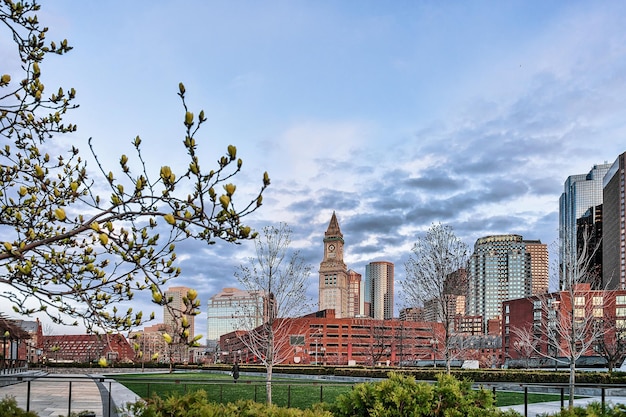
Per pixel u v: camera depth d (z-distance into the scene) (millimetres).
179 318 4062
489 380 33531
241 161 4281
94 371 66938
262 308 26984
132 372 66875
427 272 31812
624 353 51312
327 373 46031
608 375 28594
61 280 5449
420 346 110125
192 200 4664
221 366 64875
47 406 20859
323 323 125625
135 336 5070
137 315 5090
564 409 8336
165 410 6660
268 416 6844
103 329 4723
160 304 4191
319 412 7238
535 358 77000
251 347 27359
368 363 106750
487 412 8391
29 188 6738
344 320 126875
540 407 20062
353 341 125875
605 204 171000
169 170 4453
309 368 48719
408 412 8188
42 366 69188
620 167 153625
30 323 81938
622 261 149375
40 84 6406
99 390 30125
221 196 4160
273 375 50344
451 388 8383
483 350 117875
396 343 105000
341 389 28688
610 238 162875
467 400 8477
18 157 7133
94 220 4691
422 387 8398
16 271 5336
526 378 32125
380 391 8344
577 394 26797
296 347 114875
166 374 55906
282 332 32438
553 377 30750
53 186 6348
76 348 99125
